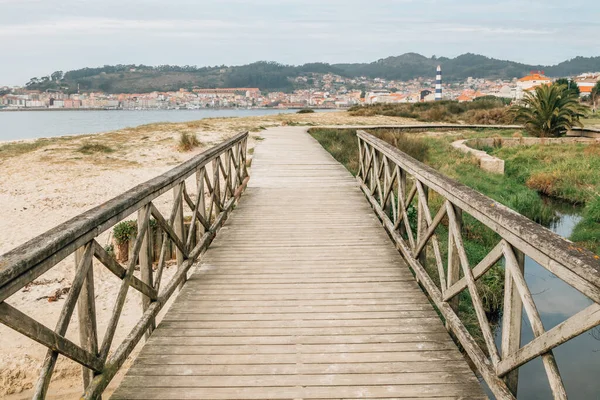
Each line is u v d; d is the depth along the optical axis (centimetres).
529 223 206
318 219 629
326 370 268
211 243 527
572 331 161
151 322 323
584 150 1812
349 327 322
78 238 208
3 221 786
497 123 3356
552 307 579
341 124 2919
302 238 543
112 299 536
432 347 294
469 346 270
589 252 169
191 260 427
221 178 1132
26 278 165
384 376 262
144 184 315
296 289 393
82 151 1474
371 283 405
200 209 509
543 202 1201
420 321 331
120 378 387
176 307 358
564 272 168
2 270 151
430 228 360
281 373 265
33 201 904
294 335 311
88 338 226
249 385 254
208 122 2719
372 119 3472
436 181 334
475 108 4109
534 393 409
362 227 588
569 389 409
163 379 260
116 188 1023
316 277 420
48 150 1493
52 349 185
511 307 217
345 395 244
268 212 671
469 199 262
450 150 1852
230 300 371
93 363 223
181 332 316
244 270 440
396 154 491
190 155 1463
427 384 254
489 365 244
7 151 1535
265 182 903
